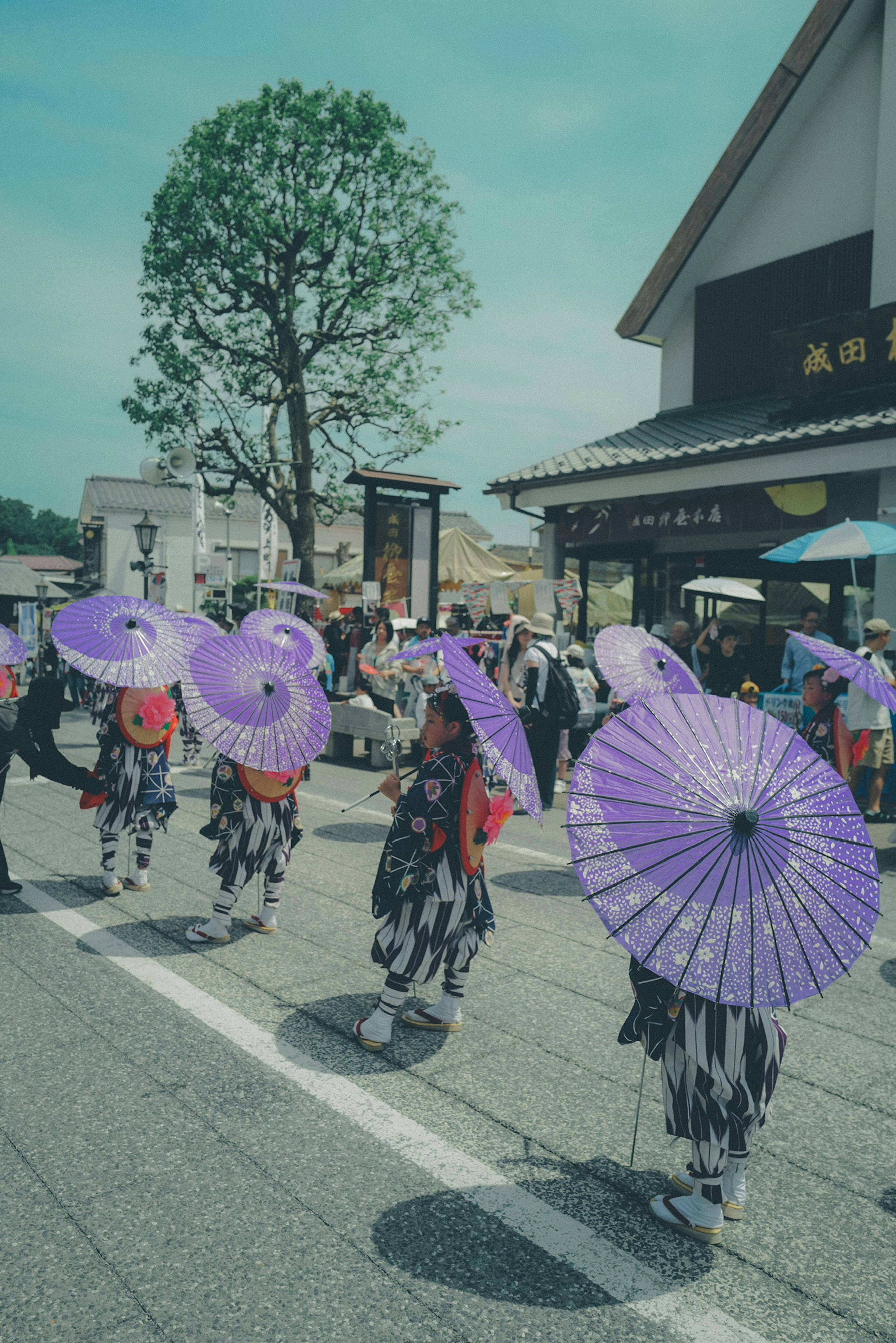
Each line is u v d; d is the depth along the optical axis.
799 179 13.85
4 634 5.80
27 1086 3.46
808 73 13.20
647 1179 2.99
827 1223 2.80
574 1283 2.49
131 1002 4.24
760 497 11.97
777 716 10.07
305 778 5.75
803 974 2.29
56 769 5.61
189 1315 2.33
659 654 6.29
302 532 22.19
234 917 5.49
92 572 47.59
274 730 4.57
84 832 7.57
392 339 21.53
